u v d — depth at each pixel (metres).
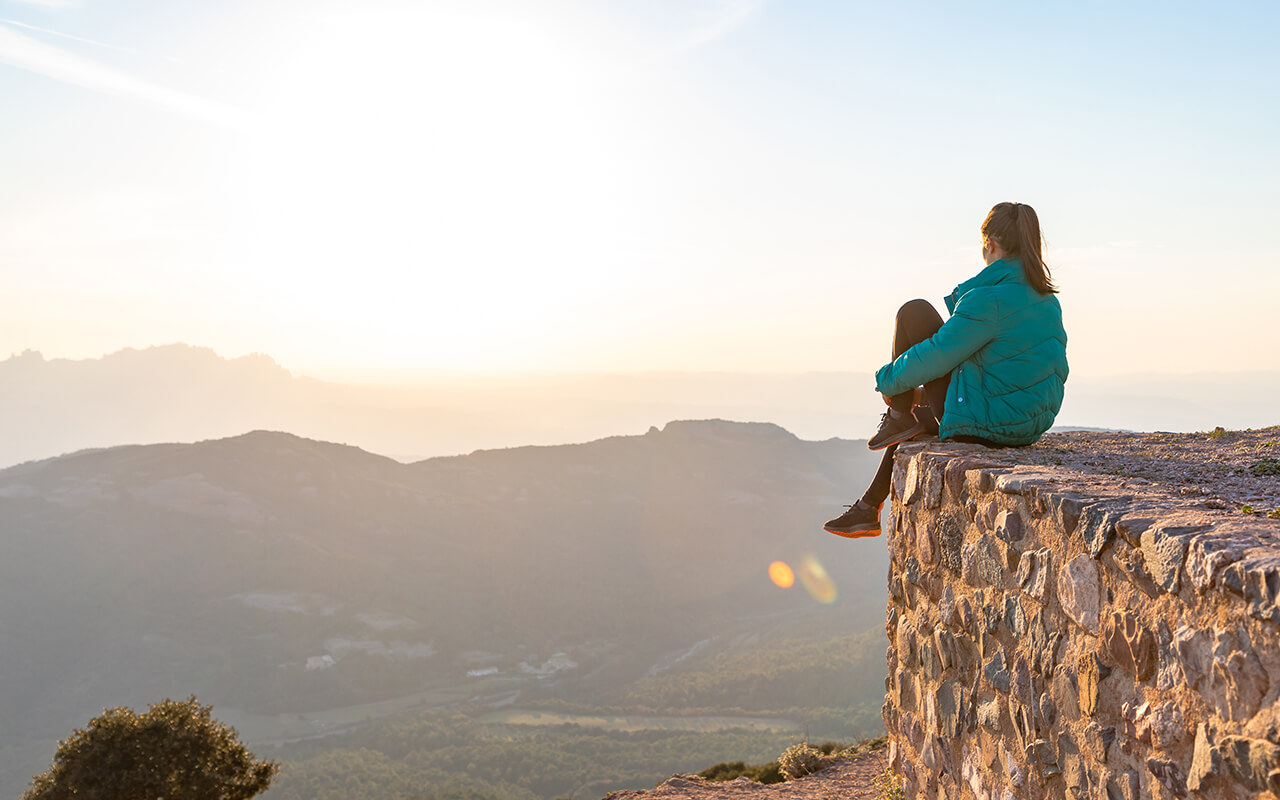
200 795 10.00
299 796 149.25
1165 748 2.32
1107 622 2.66
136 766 9.86
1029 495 3.22
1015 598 3.39
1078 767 2.88
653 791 11.62
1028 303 4.24
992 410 4.34
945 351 4.29
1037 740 3.21
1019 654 3.37
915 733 4.87
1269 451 4.57
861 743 14.36
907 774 5.10
